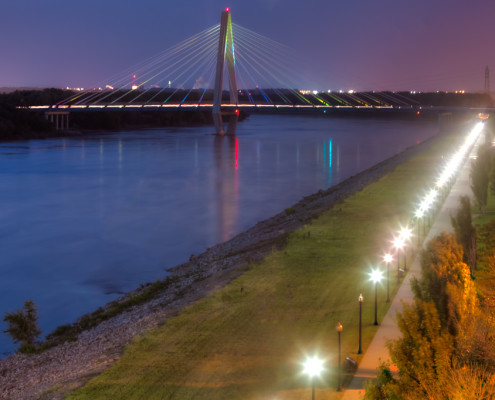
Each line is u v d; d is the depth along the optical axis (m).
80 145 140.62
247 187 75.94
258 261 34.06
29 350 23.83
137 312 27.25
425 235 37.12
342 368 18.81
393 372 18.05
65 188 75.94
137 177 86.00
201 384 18.69
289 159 111.38
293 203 64.06
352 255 34.00
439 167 84.25
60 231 51.53
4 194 71.38
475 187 43.97
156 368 20.06
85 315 30.38
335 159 111.44
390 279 28.23
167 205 63.16
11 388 19.80
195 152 124.50
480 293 21.34
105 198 68.19
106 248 45.31
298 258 33.94
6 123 153.88
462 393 12.09
